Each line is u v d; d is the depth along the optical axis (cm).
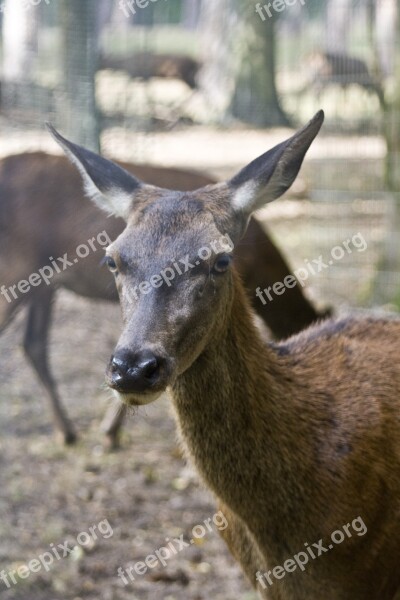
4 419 789
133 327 367
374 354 452
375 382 439
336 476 411
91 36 971
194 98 1995
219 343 398
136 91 1455
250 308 429
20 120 1206
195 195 412
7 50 1622
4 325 725
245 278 688
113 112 1212
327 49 1133
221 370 400
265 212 1323
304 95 1833
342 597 423
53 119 1039
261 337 427
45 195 707
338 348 455
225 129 1852
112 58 1449
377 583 426
